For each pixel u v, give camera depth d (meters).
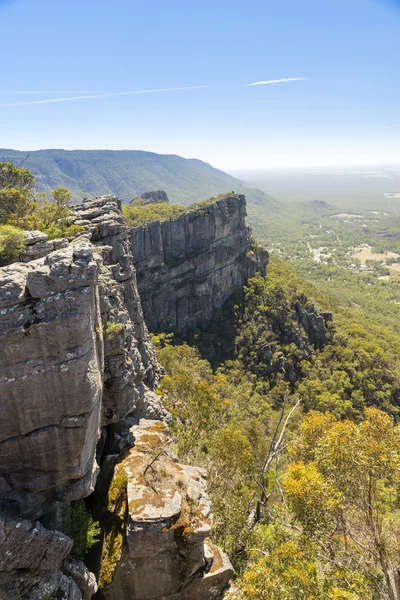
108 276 27.50
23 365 15.63
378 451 19.19
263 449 45.06
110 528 20.84
